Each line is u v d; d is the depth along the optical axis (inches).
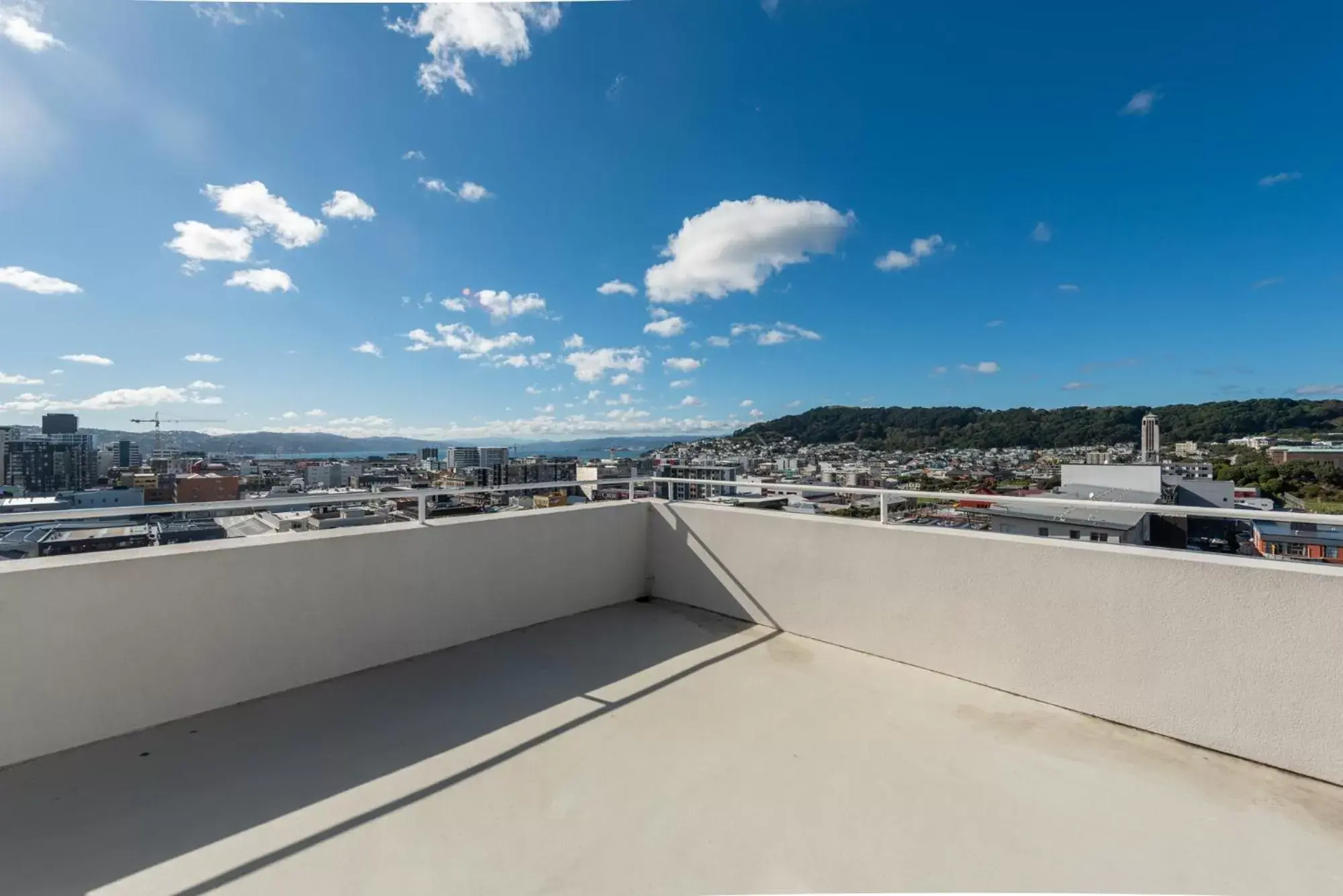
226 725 78.9
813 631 114.7
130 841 54.2
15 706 67.5
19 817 57.9
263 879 49.1
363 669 98.9
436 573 108.7
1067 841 54.3
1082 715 80.8
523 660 104.4
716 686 92.5
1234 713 68.9
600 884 48.7
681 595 140.9
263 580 87.5
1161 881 48.8
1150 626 74.9
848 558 108.6
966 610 92.9
